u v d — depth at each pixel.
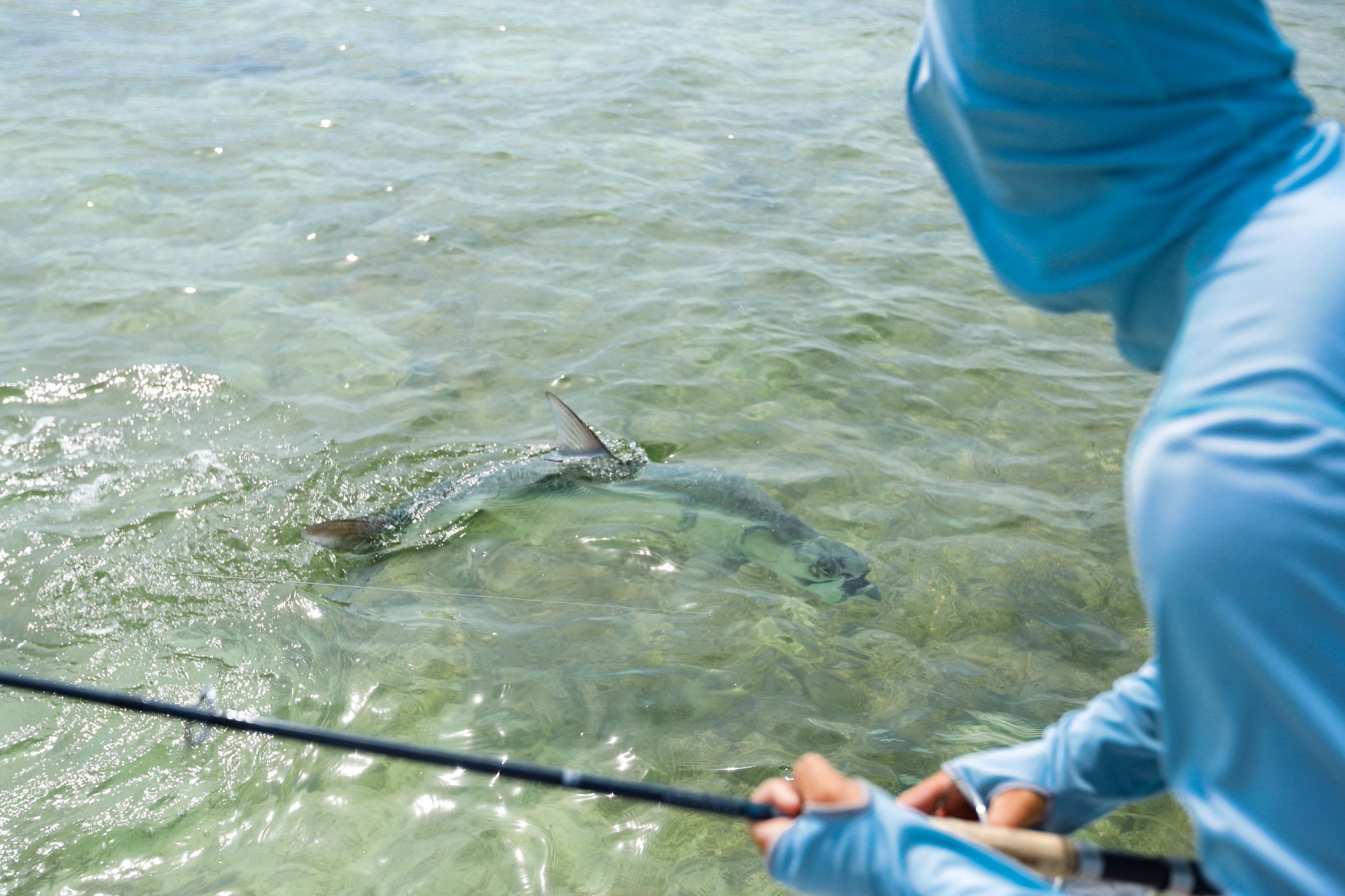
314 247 7.48
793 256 7.60
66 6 12.59
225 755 3.52
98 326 6.39
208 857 3.16
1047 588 4.56
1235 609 0.81
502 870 3.13
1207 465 0.83
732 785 3.47
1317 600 0.79
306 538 4.62
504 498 5.02
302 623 4.25
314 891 3.05
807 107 10.59
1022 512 5.07
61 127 9.25
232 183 8.41
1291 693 0.79
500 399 5.90
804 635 4.24
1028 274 1.05
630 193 8.50
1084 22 0.89
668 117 10.16
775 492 5.16
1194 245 0.93
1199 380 0.87
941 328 6.75
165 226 7.70
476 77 10.97
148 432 5.47
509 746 3.61
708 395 5.97
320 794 3.38
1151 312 1.01
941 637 4.26
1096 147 0.93
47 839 3.19
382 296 6.90
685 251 7.63
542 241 7.69
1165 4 0.88
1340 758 0.79
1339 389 0.82
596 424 5.65
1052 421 5.84
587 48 12.02
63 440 5.35
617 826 3.29
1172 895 1.44
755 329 6.62
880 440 5.62
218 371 6.01
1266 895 0.84
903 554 4.76
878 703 3.88
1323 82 10.84
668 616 4.36
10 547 4.59
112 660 3.99
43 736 3.57
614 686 3.92
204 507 4.95
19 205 7.85
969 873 1.12
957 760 1.68
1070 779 1.56
